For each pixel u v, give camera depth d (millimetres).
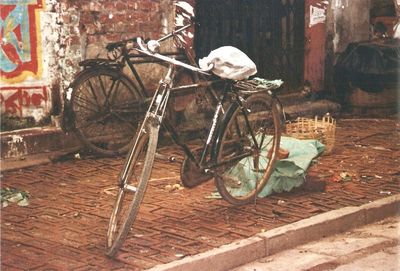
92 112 8039
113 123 8250
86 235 6051
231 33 9727
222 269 5742
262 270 5746
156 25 8680
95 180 7305
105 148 8109
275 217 6418
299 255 5992
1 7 7691
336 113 10383
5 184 7125
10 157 7711
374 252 6051
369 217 6633
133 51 8398
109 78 8266
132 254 5723
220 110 6449
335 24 10766
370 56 10359
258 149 6652
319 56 10625
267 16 10094
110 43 7969
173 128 6207
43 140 7891
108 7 8266
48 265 5559
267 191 6867
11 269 5496
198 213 6504
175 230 6141
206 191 7031
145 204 6680
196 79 7676
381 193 7023
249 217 6422
